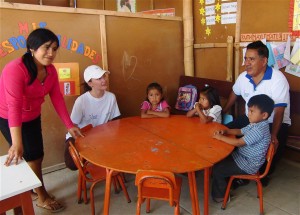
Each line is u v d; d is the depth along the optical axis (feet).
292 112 9.20
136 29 10.48
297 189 8.10
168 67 11.71
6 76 5.63
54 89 7.00
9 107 5.55
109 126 7.81
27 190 4.18
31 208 4.33
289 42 9.28
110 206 7.43
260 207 6.97
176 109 11.50
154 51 11.15
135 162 5.51
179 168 5.24
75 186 8.49
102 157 5.77
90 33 9.36
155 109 9.07
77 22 9.03
